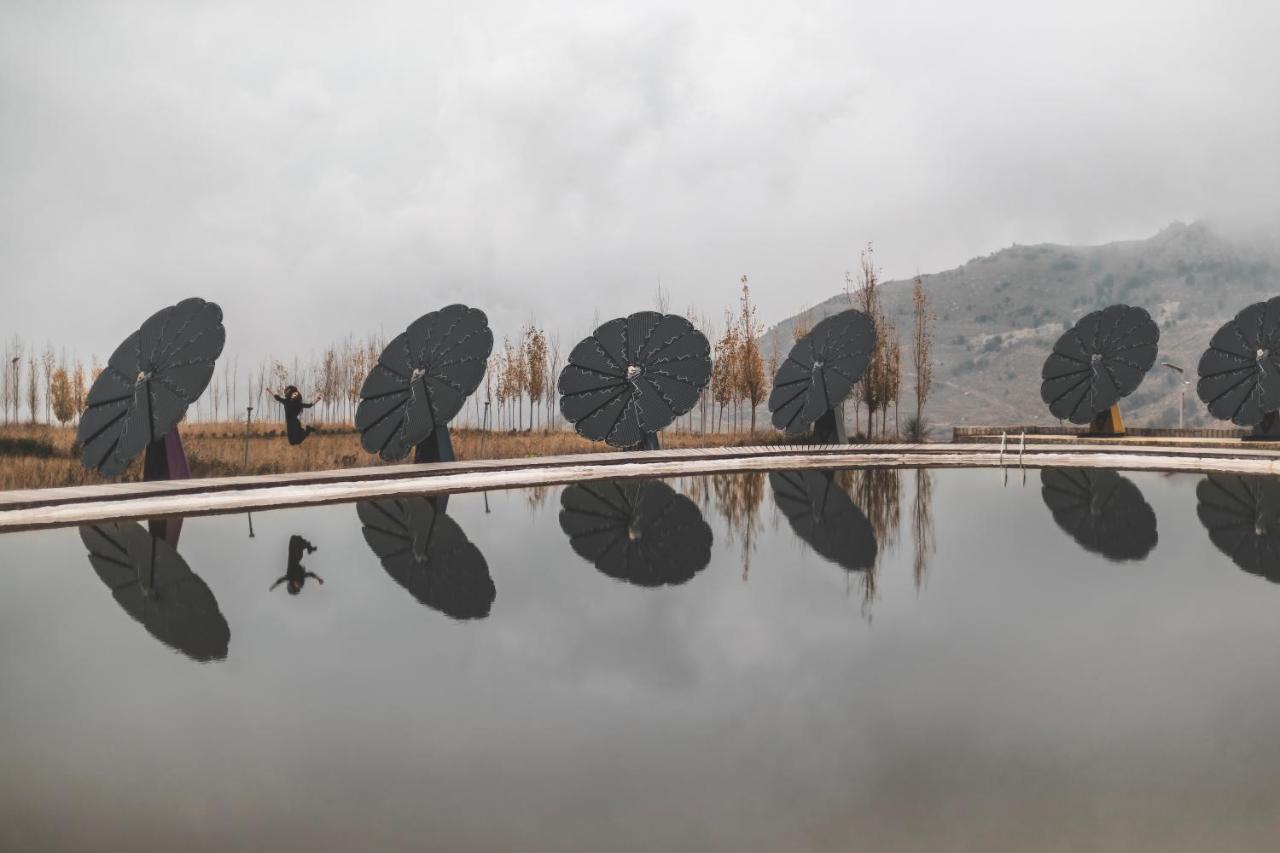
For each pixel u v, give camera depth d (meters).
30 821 5.75
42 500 19.31
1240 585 12.19
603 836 5.45
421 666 8.92
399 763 6.57
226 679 8.59
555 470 27.83
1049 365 43.38
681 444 48.28
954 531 16.92
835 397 36.59
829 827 5.51
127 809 5.91
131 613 11.17
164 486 21.73
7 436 37.62
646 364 32.84
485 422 43.31
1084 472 28.88
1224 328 38.66
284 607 11.44
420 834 5.51
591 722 7.36
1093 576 12.85
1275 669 8.59
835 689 8.09
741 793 6.02
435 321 28.88
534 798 5.96
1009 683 8.23
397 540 16.45
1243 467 29.28
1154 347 40.88
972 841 5.33
